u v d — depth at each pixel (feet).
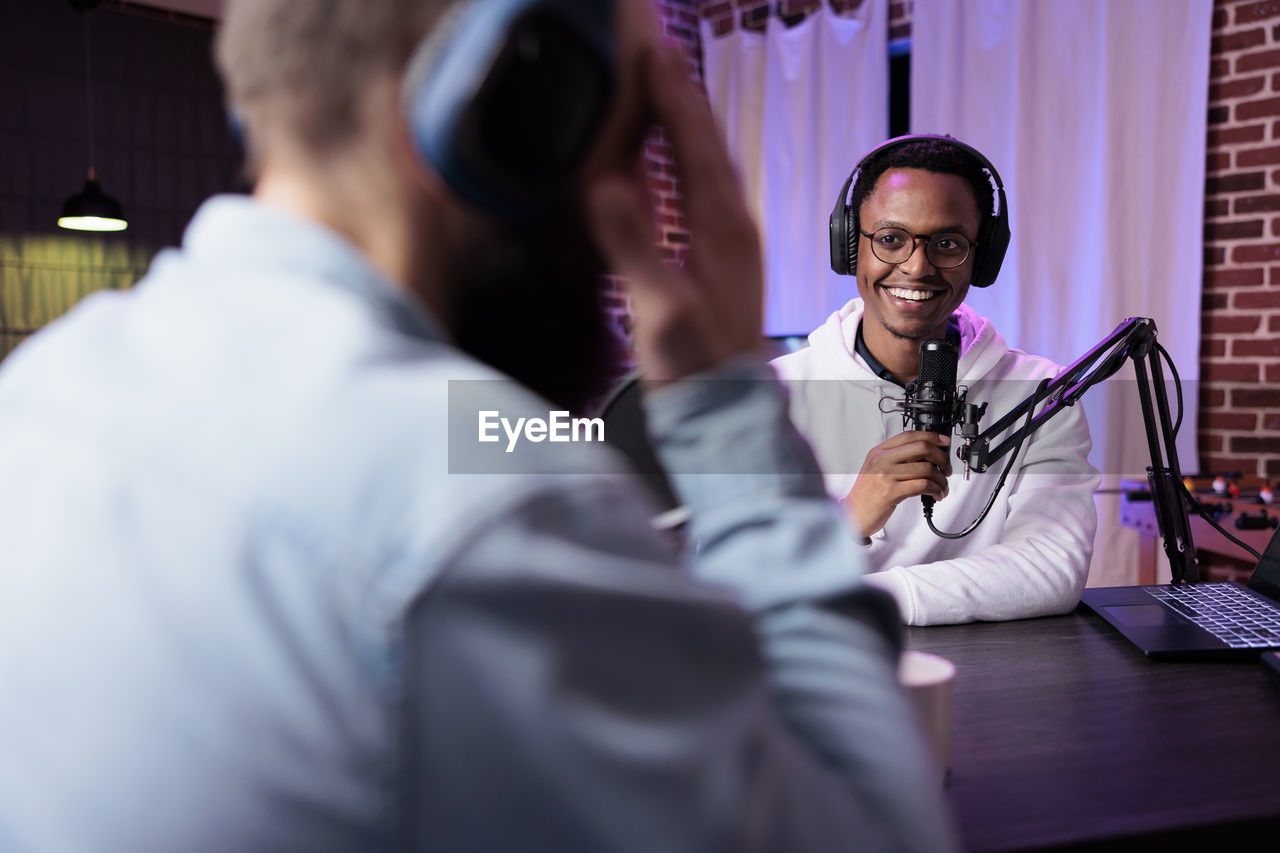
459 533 0.87
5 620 0.97
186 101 13.03
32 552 0.99
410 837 0.88
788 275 12.84
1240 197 9.41
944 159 4.53
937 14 11.26
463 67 0.97
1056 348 10.45
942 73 11.17
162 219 12.95
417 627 0.87
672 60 1.29
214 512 0.92
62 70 12.32
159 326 1.08
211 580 0.90
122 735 0.90
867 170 4.78
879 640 1.25
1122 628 3.21
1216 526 3.84
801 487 1.30
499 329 1.20
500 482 0.91
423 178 1.06
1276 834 1.88
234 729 0.88
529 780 0.85
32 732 0.93
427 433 0.93
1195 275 9.57
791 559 1.25
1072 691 2.66
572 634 0.87
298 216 1.09
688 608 0.94
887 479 3.68
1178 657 2.93
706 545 1.28
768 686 1.05
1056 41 10.43
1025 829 1.83
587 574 0.89
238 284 1.06
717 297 1.30
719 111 13.55
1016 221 10.60
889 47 12.22
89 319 1.19
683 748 0.88
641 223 1.20
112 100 12.59
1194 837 1.85
